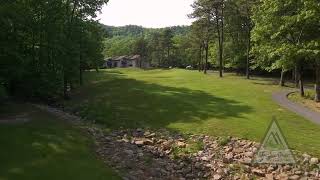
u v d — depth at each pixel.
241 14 71.56
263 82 65.19
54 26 46.69
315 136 28.30
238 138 28.02
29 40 45.00
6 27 36.41
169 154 25.33
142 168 21.44
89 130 30.77
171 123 33.69
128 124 34.38
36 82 45.56
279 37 47.91
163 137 29.72
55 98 49.81
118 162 22.06
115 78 72.62
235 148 25.95
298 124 32.25
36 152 21.39
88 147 24.53
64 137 25.73
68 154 21.95
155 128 32.53
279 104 41.22
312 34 45.88
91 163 20.86
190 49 114.62
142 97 46.75
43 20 45.78
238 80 66.94
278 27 47.00
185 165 22.86
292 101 43.59
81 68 59.22
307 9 43.59
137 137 30.20
